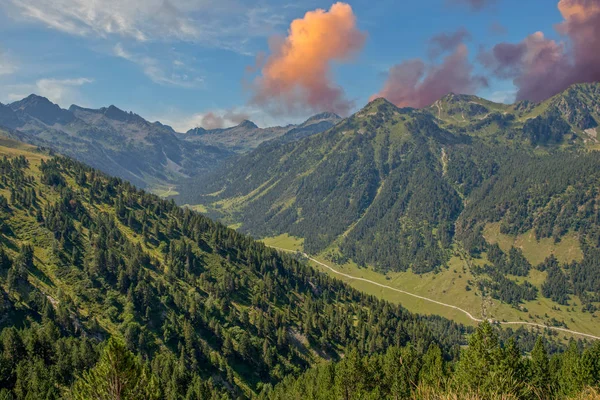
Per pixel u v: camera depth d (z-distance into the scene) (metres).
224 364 148.88
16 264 147.50
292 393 117.06
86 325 140.62
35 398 88.38
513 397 40.25
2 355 103.62
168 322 156.50
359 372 89.06
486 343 66.31
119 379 38.31
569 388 79.25
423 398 40.59
